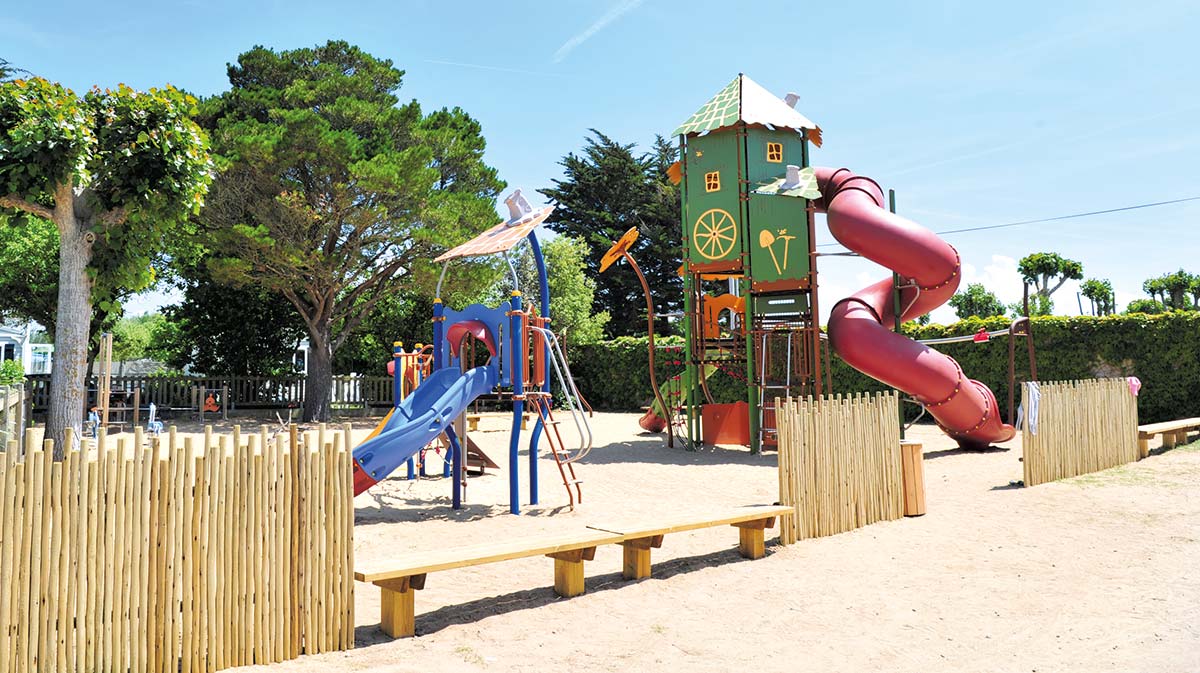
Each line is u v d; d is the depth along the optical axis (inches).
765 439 628.7
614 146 1980.8
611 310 1908.2
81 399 566.3
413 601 200.7
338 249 978.7
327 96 983.6
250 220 922.7
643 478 495.5
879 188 635.5
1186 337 715.4
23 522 142.3
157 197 559.8
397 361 452.4
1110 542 294.4
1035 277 2054.6
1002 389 823.1
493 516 370.6
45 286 1015.6
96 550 150.3
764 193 617.3
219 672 166.2
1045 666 177.5
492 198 1048.8
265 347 1221.1
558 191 1980.8
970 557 279.3
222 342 1194.0
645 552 255.9
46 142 503.5
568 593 235.0
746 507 297.3
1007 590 239.0
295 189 876.0
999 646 191.3
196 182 576.7
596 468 545.6
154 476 158.9
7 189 512.7
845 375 920.9
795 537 302.7
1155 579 245.1
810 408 314.0
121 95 552.4
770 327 631.2
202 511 165.6
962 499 390.0
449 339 411.2
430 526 346.0
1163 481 417.7
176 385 1078.4
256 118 969.5
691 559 282.4
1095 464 465.4
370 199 910.4
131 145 552.1
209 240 887.7
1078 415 456.1
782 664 180.9
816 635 201.5
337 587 188.4
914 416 885.8
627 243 681.6
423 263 944.9
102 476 151.9
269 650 175.3
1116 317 756.0
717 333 683.4
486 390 390.3
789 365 609.0
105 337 708.7
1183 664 175.2
